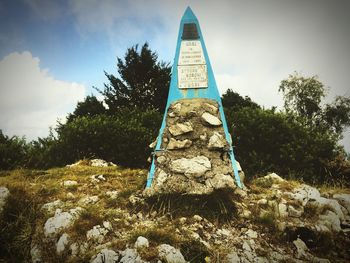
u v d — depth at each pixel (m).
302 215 3.01
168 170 3.24
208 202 3.06
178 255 2.33
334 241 2.80
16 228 2.66
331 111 11.29
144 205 3.04
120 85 10.95
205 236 2.63
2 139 5.52
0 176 3.89
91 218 2.66
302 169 4.49
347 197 3.39
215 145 3.38
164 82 11.04
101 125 5.33
